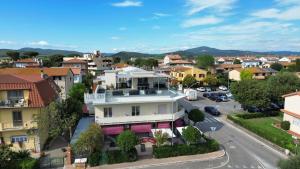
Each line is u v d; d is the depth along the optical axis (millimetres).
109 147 36594
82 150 31375
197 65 133000
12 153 29438
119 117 38812
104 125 38625
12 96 35250
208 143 35844
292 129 43094
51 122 36719
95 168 30547
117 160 31938
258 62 166625
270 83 59625
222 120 52156
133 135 32312
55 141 39594
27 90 35469
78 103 43875
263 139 40469
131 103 39438
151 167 30875
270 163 31984
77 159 31344
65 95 64812
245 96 53594
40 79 42375
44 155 34125
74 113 39750
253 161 32594
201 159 33094
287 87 56125
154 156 33562
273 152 35594
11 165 28281
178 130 39062
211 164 31672
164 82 47062
